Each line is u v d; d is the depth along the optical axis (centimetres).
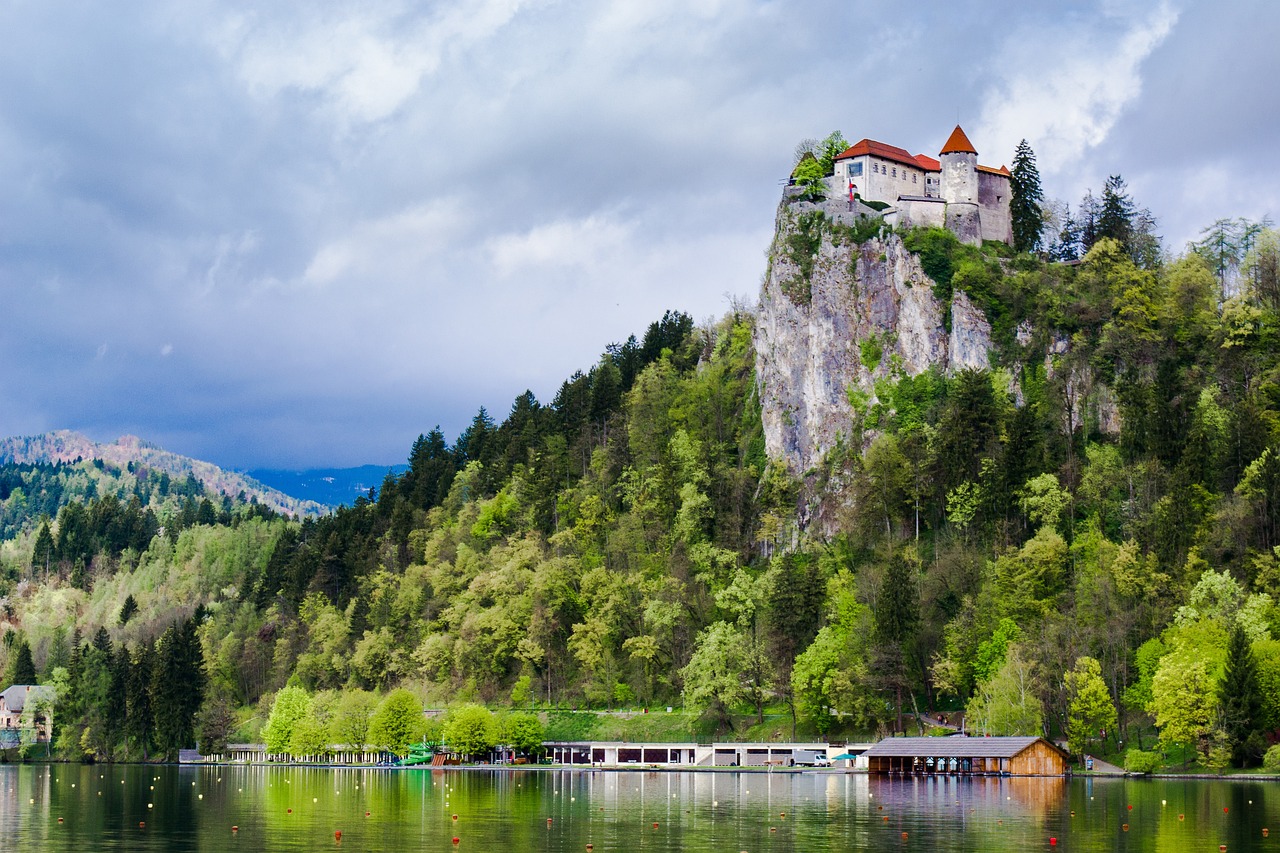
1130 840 12619
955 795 17212
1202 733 19250
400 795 19062
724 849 12569
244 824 15275
